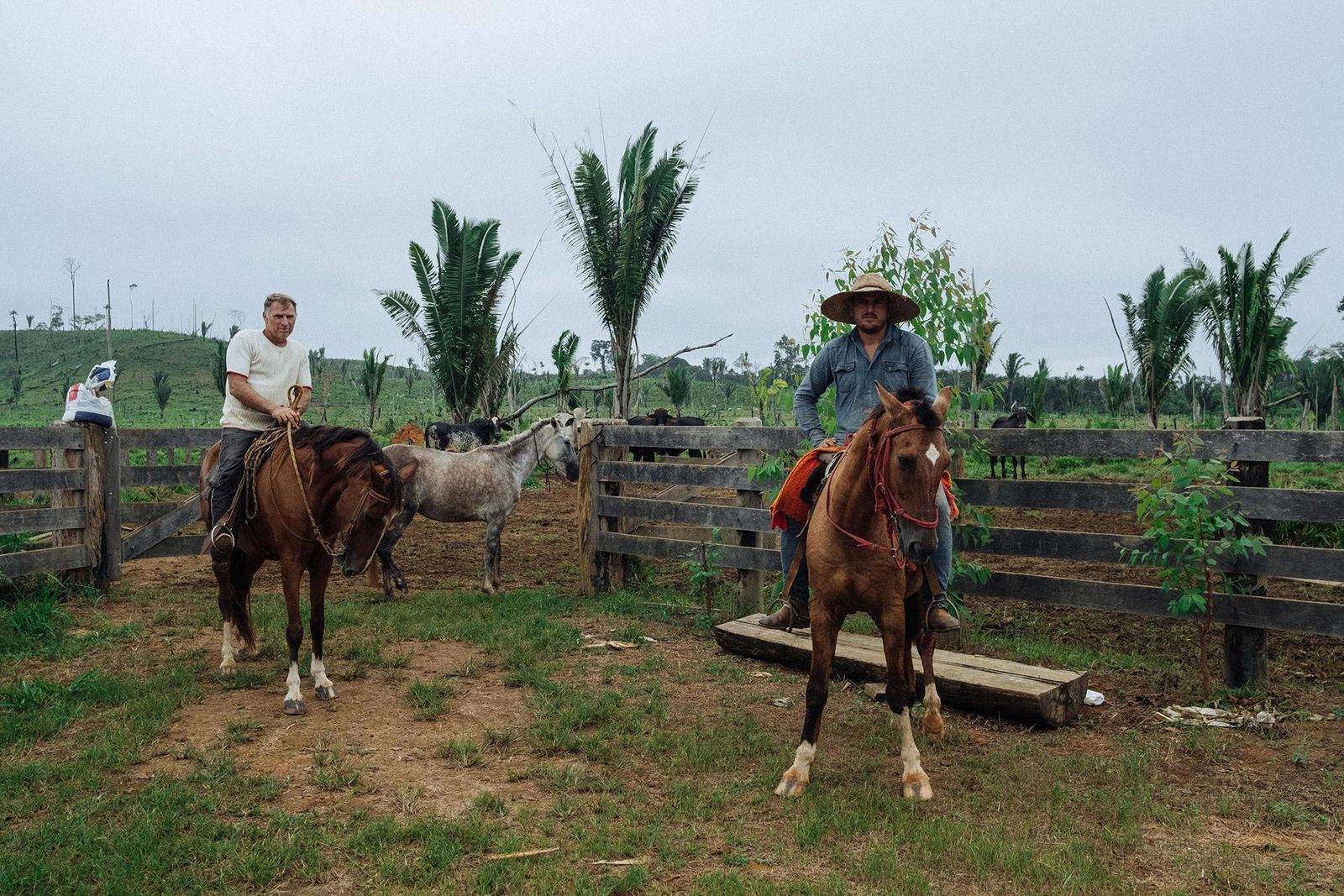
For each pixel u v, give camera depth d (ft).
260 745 15.61
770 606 25.90
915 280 23.77
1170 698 18.38
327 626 23.88
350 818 12.73
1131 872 11.43
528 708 17.78
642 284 72.59
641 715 17.22
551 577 32.86
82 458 27.73
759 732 16.37
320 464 17.25
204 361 359.87
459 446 61.82
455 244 74.43
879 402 17.19
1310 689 18.72
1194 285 89.61
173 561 34.65
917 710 17.80
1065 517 42.55
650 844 12.10
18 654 20.84
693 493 31.58
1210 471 17.69
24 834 11.91
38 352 402.72
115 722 16.30
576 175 70.38
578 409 31.96
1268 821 12.83
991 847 11.82
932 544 12.19
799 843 12.14
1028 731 16.94
